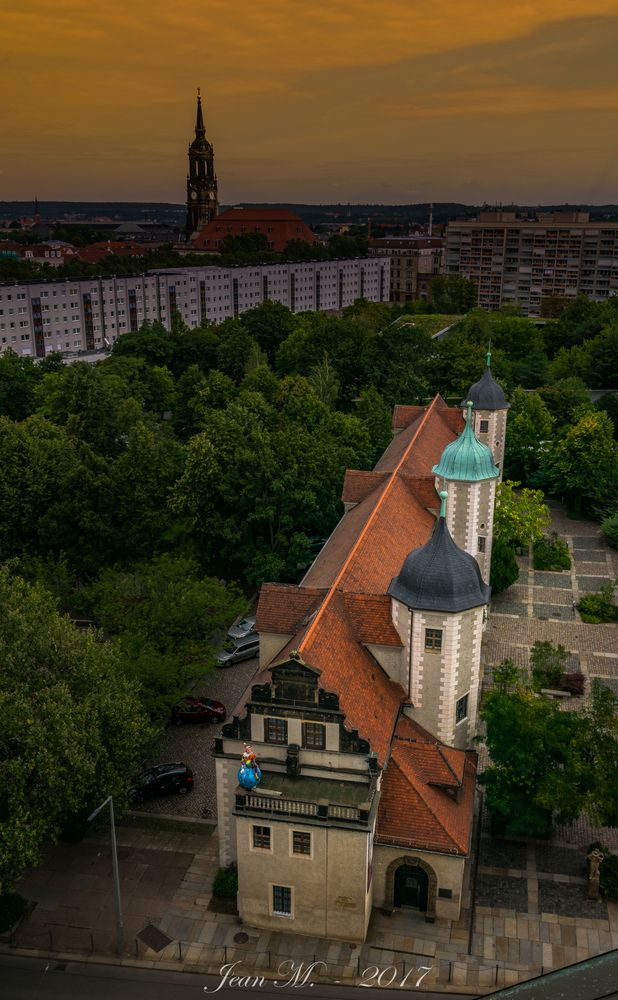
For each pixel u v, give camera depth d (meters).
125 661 53.09
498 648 68.19
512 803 44.91
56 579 66.00
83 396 104.75
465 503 63.34
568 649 68.06
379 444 100.56
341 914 40.47
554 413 116.94
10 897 43.59
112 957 40.28
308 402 98.00
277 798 39.25
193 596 59.22
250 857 40.72
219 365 148.75
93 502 74.12
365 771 39.91
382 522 58.78
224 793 43.25
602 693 45.97
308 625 45.03
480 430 85.00
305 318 171.62
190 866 46.03
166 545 78.38
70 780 41.47
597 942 40.50
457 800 43.44
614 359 137.38
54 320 190.75
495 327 158.88
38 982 39.00
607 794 42.03
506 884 44.09
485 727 56.72
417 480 68.12
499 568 72.81
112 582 62.78
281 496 74.44
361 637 47.22
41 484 74.56
